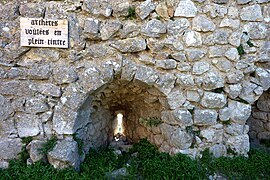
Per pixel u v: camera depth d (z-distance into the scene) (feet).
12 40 11.05
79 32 11.17
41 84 11.17
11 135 11.16
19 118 11.16
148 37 11.43
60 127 11.10
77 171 11.26
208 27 11.62
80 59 11.29
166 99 11.89
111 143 15.20
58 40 11.06
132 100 14.03
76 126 11.43
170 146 12.48
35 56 11.19
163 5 11.42
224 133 12.41
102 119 14.35
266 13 12.35
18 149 11.15
